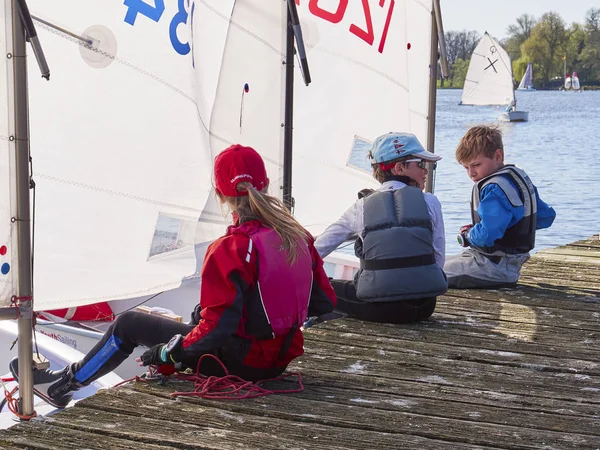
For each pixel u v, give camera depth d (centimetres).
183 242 398
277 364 286
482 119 3881
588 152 2522
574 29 6631
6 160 275
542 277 514
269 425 263
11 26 272
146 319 288
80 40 353
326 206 532
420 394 297
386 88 548
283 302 271
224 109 456
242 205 272
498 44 3569
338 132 530
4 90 274
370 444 251
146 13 373
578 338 377
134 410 271
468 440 256
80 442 247
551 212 478
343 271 584
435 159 382
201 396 282
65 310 459
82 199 360
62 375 294
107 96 364
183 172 396
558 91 6869
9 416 317
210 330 261
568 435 261
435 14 568
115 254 371
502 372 326
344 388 300
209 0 441
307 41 508
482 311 423
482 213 443
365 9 528
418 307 383
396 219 372
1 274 275
